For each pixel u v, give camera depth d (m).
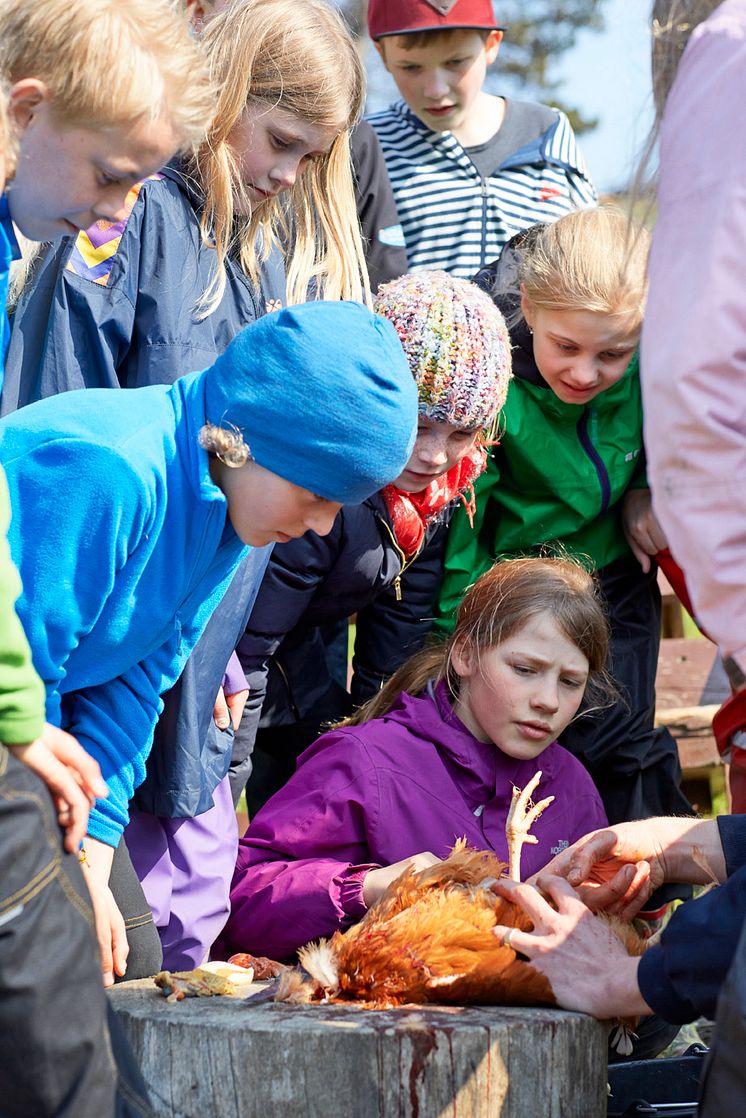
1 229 2.06
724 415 1.59
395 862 2.66
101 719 2.25
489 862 2.24
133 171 2.03
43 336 2.56
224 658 2.64
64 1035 1.60
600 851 2.34
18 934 1.58
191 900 2.67
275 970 2.39
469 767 2.75
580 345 3.08
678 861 2.41
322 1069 1.83
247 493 2.16
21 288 2.60
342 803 2.68
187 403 2.19
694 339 1.60
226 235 2.74
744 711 2.60
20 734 1.64
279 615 2.95
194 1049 1.87
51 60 1.93
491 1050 1.87
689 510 1.63
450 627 3.39
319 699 3.36
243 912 2.67
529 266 3.16
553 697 2.70
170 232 2.66
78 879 1.72
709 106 1.67
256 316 2.86
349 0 7.29
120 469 2.01
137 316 2.63
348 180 3.11
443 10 3.95
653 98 1.93
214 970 2.24
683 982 1.92
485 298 3.04
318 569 2.96
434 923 2.03
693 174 1.65
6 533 1.81
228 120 2.69
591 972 2.03
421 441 2.97
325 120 2.78
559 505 3.38
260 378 2.11
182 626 2.32
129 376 2.64
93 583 2.02
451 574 3.40
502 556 3.41
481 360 2.92
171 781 2.57
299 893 2.55
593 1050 2.01
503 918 2.14
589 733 3.34
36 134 1.97
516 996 2.05
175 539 2.12
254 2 2.74
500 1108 1.88
